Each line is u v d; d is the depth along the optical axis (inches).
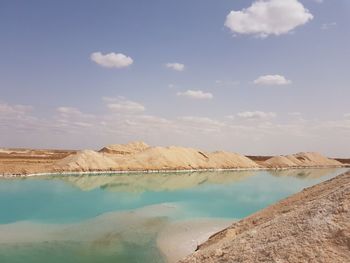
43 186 1497.3
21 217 930.1
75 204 1131.9
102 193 1373.0
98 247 676.1
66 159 2108.8
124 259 608.7
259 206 1194.0
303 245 320.2
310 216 366.9
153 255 629.9
